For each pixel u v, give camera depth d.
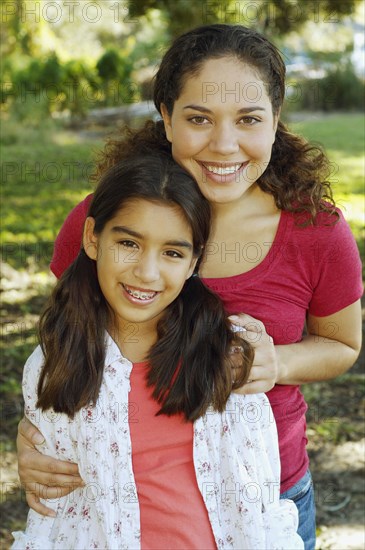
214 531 2.12
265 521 2.13
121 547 2.11
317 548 3.76
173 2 8.83
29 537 2.21
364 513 4.07
